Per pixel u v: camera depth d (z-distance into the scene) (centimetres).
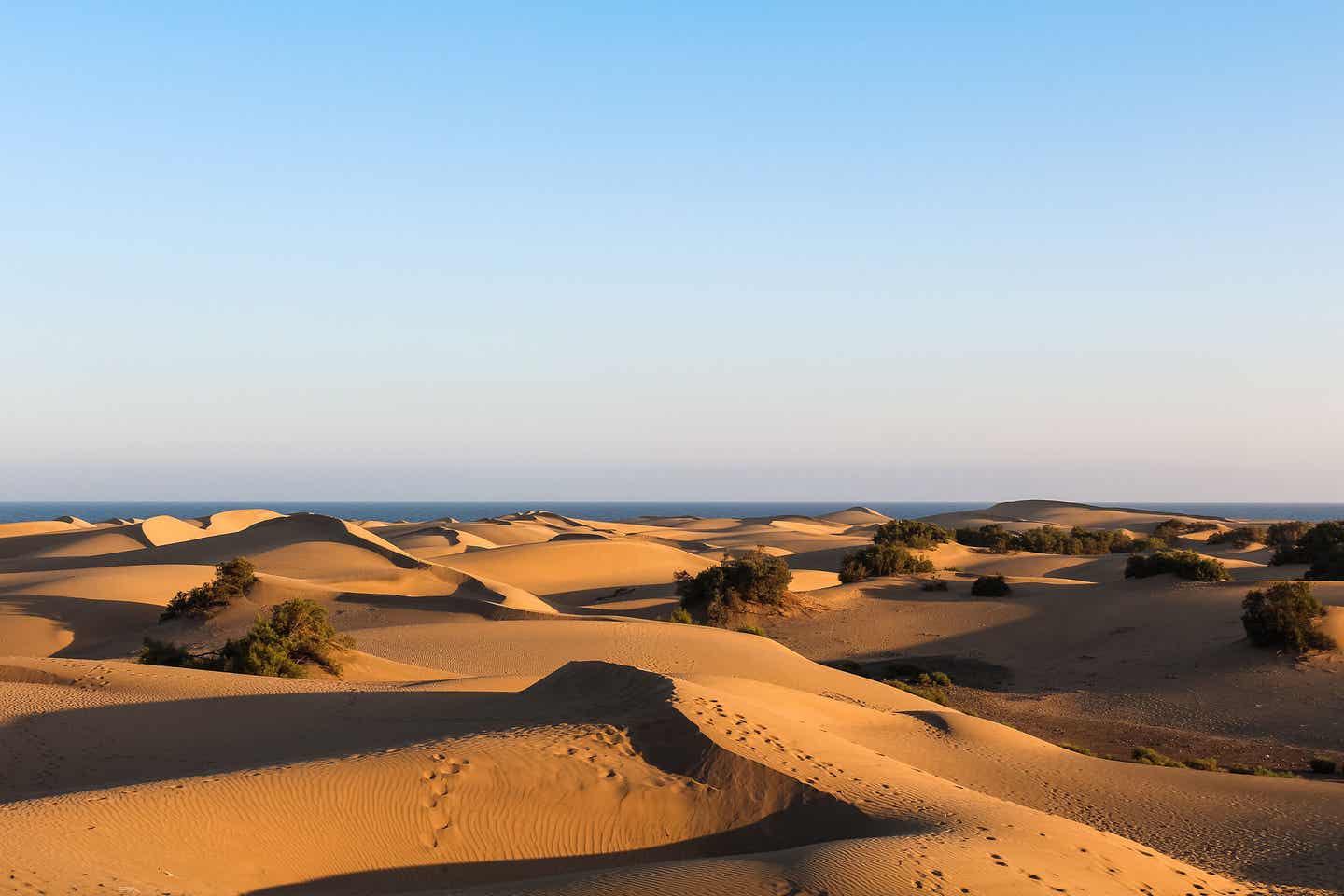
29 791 1616
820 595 5794
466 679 2695
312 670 3331
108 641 4556
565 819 1448
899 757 2228
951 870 1218
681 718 1706
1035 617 5034
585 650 3847
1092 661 4306
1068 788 2148
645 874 1173
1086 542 9319
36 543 8831
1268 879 1612
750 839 1470
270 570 5972
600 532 12375
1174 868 1495
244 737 1939
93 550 8119
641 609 5950
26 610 4722
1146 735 3241
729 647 3891
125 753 1819
